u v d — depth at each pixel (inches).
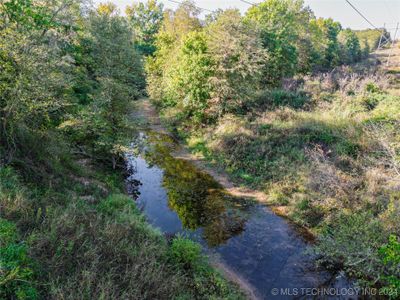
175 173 523.2
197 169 542.3
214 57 625.0
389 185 321.1
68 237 215.5
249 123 603.2
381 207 314.3
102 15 555.5
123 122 495.8
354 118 508.1
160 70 962.7
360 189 351.6
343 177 369.7
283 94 687.7
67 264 192.4
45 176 306.2
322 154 413.1
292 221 367.2
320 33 1384.1
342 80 718.5
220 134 615.8
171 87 719.1
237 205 410.9
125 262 220.8
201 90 651.5
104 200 334.6
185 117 780.6
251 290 257.8
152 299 194.4
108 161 515.8
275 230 349.4
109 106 479.8
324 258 285.4
